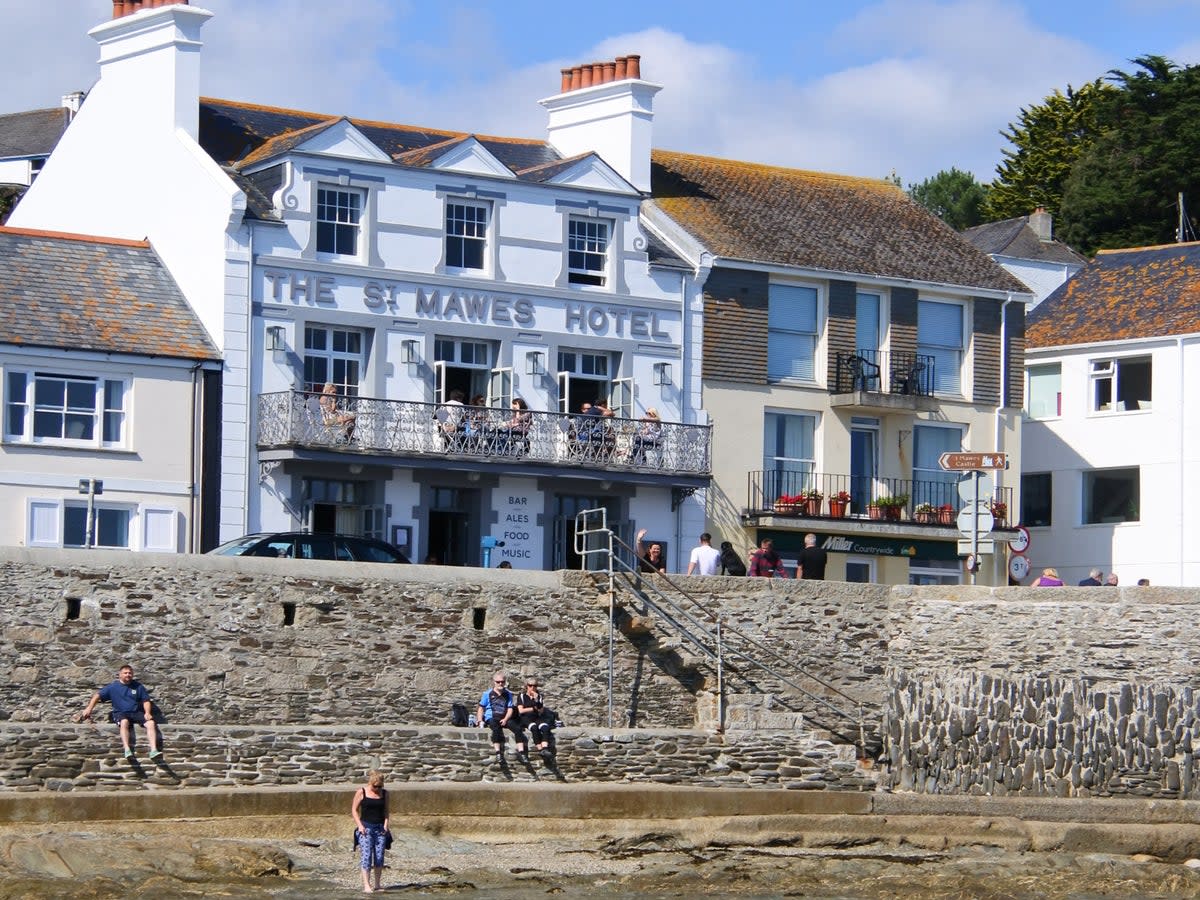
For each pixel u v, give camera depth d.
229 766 34.78
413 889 31.59
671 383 51.56
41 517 43.81
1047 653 41.97
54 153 53.03
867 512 54.34
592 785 36.84
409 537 47.56
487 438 47.97
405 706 38.53
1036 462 61.38
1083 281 63.19
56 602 35.84
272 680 37.44
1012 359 57.31
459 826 34.88
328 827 34.06
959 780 41.12
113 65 50.69
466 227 49.38
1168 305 60.09
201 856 31.70
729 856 34.97
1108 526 59.69
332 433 46.09
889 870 34.72
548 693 39.97
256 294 46.47
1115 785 40.34
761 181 57.41
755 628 42.19
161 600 36.72
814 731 41.09
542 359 49.84
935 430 56.00
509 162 53.16
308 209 47.25
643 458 49.84
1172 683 40.75
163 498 45.12
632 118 53.91
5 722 33.84
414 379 48.25
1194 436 58.16
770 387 53.03
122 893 30.05
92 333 44.88
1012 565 42.78
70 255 46.81
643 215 54.00
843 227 56.50
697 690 41.44
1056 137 90.75
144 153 49.34
